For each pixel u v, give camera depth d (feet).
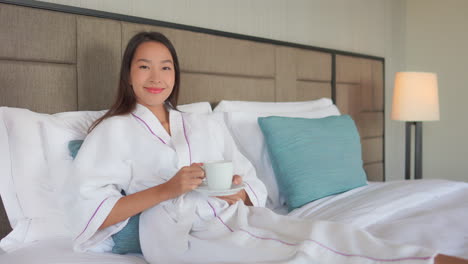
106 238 3.49
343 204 4.58
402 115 8.27
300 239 3.10
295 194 4.87
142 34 4.19
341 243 2.95
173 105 4.44
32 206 3.65
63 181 3.74
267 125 5.20
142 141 3.72
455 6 10.27
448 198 4.97
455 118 10.39
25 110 3.85
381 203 4.44
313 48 7.72
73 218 3.35
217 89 5.95
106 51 4.72
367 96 9.30
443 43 10.52
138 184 3.64
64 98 4.38
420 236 3.50
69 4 4.55
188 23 5.84
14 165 3.65
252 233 3.19
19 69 4.04
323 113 6.65
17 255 3.29
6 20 3.95
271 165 5.37
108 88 4.75
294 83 7.30
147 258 3.39
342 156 5.34
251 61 6.48
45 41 4.22
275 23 7.27
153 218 3.45
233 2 6.50
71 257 3.22
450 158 10.52
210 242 3.14
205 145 4.13
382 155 9.90
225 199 3.80
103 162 3.51
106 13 4.72
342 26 8.96
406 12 11.09
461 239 3.40
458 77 10.30
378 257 2.73
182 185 3.24
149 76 3.98
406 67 11.14
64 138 3.87
